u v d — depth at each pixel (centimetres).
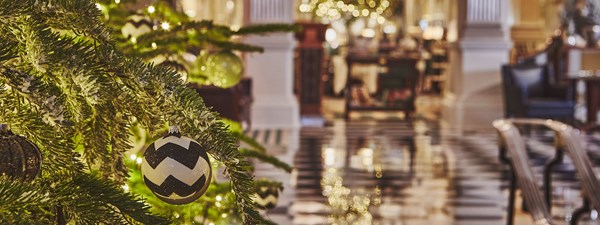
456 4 1407
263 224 211
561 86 1277
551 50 1475
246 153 285
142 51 220
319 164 964
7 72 115
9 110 124
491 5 1373
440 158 1025
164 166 126
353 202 743
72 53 117
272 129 1339
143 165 128
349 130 1334
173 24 265
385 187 820
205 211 224
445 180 867
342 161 991
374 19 2205
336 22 2158
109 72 121
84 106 125
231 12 2003
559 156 571
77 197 119
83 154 132
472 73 1375
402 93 1571
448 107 1423
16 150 118
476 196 781
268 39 1359
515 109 1267
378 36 2273
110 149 134
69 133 128
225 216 223
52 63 115
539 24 2003
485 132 1313
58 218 122
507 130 541
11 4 118
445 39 2184
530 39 2000
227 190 227
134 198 122
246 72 1363
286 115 1363
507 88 1289
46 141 124
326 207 719
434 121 1501
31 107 118
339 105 1858
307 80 1538
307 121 1461
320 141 1184
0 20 118
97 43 132
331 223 656
